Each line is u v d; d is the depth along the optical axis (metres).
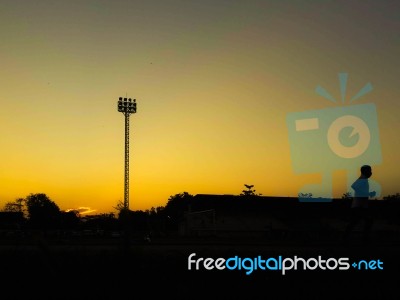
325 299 7.54
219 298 7.46
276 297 7.56
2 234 58.47
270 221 67.88
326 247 10.28
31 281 7.46
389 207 49.19
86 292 7.28
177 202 104.50
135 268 7.92
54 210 121.19
